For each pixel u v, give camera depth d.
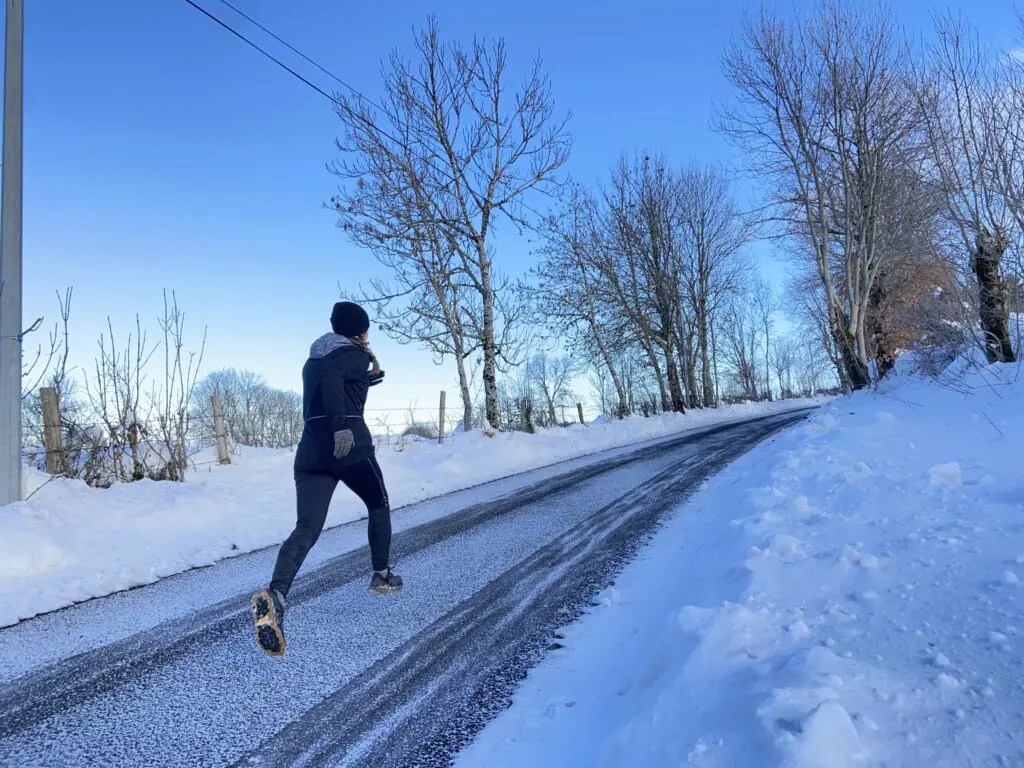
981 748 1.70
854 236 15.52
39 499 6.42
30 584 4.81
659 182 29.67
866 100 13.86
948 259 9.50
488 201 17.17
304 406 3.40
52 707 2.89
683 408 29.08
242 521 7.22
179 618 4.14
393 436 15.33
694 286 33.34
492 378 17.17
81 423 8.62
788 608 2.95
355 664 3.32
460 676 3.14
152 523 6.59
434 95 17.00
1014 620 2.33
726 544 4.57
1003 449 5.27
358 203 16.44
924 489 4.44
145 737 2.61
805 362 63.00
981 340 9.30
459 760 2.39
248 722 2.72
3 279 6.34
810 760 1.71
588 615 3.89
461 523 6.92
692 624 2.96
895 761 1.72
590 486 9.05
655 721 2.30
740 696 2.20
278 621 2.91
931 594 2.73
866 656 2.30
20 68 6.61
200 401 21.73
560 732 2.54
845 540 3.74
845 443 7.17
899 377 12.63
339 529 6.93
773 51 14.73
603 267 28.03
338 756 2.44
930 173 10.70
